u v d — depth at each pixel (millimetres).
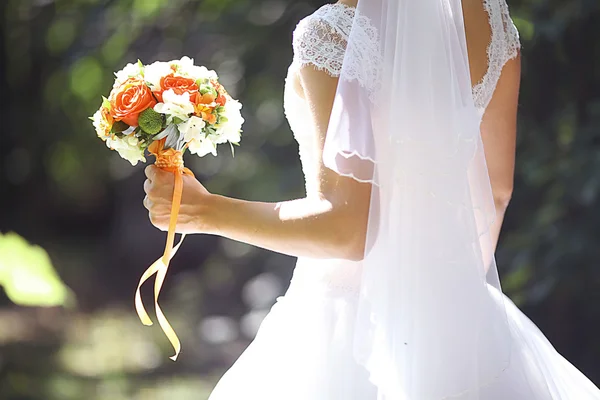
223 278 14055
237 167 10367
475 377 2488
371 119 2477
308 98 2562
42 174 16188
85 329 12781
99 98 13406
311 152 2738
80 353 11242
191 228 2627
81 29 10930
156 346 11648
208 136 2703
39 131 14758
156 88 2658
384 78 2500
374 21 2523
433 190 2498
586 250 5637
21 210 16281
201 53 10164
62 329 12695
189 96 2648
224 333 12055
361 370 2572
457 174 2512
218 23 9164
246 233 2564
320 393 2592
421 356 2492
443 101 2504
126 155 2678
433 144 2492
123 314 13938
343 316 2635
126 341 11922
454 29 2561
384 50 2512
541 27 5875
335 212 2445
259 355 2805
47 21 12875
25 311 13508
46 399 9094
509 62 2811
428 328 2496
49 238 19141
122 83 2703
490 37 2715
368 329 2502
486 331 2518
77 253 18531
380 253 2504
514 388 2564
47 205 18953
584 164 5691
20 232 16250
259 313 11539
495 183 2867
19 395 9234
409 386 2486
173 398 9188
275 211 2529
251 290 12305
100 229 22062
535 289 5707
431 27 2514
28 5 13219
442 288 2500
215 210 2600
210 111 2670
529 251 5812
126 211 19562
